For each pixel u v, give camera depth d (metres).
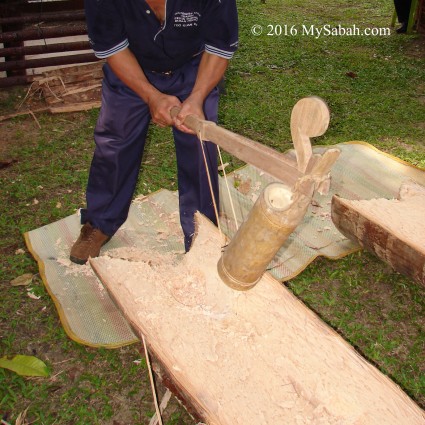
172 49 2.42
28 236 3.28
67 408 2.34
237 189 3.71
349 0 8.62
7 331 2.69
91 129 4.52
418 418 1.69
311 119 1.49
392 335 2.73
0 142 4.32
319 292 2.96
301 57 6.18
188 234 2.89
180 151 2.69
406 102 5.13
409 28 6.95
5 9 5.02
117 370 2.50
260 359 1.90
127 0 2.22
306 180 1.51
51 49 5.08
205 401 1.76
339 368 1.85
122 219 3.00
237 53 6.20
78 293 2.88
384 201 3.02
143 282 2.18
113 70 2.44
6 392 2.39
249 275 1.79
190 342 1.96
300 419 1.72
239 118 4.68
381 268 3.10
